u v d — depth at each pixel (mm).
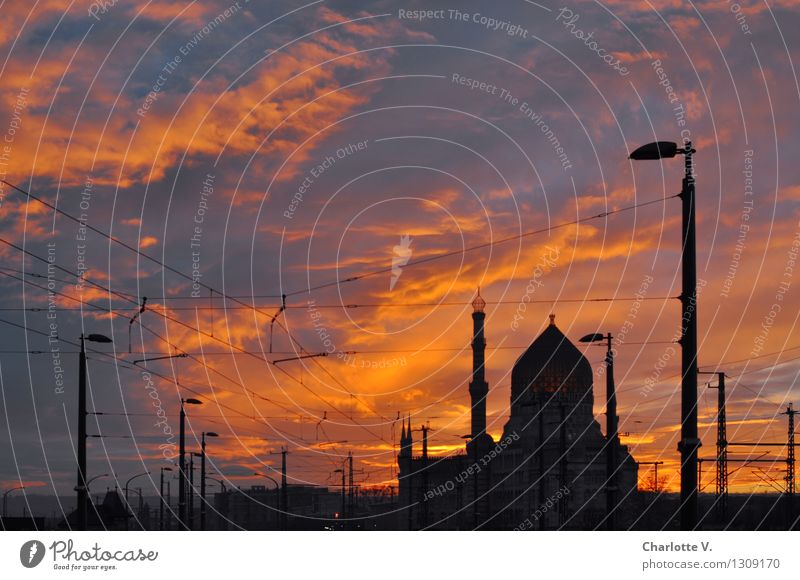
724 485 87562
